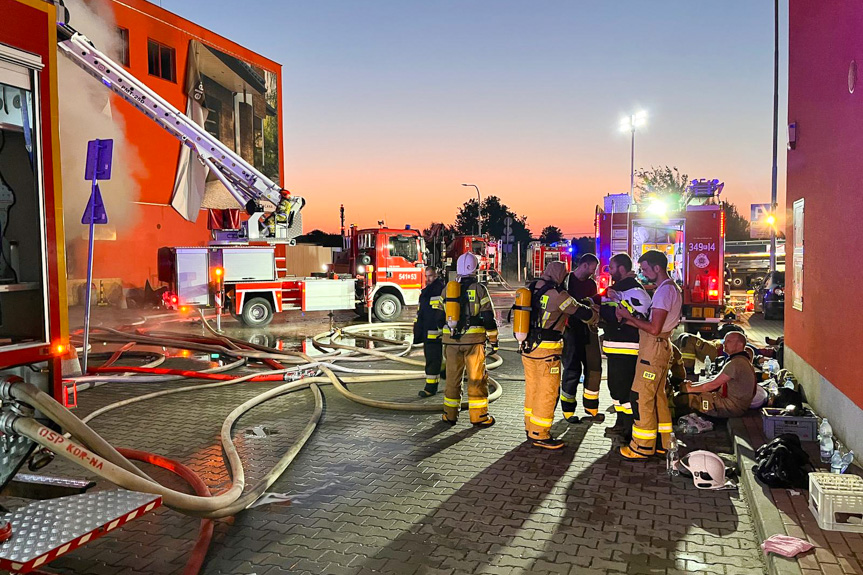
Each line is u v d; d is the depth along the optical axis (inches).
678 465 185.6
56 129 123.6
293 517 157.3
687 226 429.1
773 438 198.8
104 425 243.1
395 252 612.4
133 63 764.0
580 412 262.4
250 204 521.0
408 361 362.6
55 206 123.8
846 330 189.8
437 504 165.2
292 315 687.1
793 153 274.8
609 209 451.5
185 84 840.3
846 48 196.4
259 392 300.5
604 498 168.6
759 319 640.4
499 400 285.9
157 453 208.8
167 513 161.8
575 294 251.3
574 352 244.5
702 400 231.0
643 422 196.1
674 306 189.3
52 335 123.3
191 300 531.8
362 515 158.2
